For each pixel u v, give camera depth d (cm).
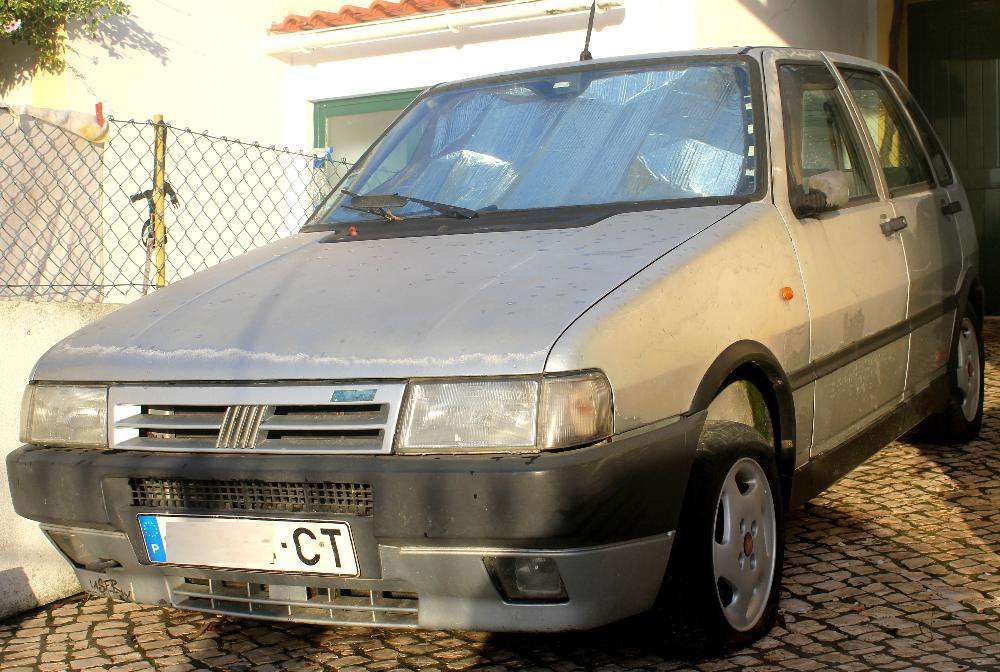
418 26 1016
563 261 320
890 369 439
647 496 281
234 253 807
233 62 1096
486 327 285
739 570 323
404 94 1068
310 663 334
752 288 336
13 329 402
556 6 927
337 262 360
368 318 304
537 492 261
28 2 927
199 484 296
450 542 269
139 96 1020
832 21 977
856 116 457
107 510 307
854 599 365
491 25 996
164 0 1036
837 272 387
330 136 1125
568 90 427
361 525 276
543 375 270
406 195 411
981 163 972
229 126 1093
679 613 305
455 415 273
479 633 351
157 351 317
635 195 372
